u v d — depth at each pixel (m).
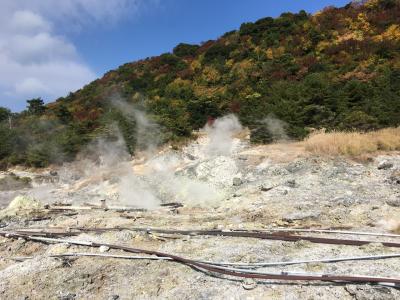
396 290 5.52
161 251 7.88
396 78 24.19
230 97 29.98
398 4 36.88
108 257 7.70
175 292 6.15
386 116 19.72
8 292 6.67
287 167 15.30
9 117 37.16
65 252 8.23
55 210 14.03
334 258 6.81
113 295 6.27
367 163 14.80
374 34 33.56
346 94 23.00
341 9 39.78
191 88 34.22
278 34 38.81
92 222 11.36
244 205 12.01
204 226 9.99
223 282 6.32
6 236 10.12
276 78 30.42
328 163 14.93
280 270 6.51
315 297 5.58
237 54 38.25
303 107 22.83
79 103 38.69
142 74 41.81
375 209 10.02
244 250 7.59
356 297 5.44
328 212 10.18
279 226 9.50
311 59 31.53
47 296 6.45
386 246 7.32
